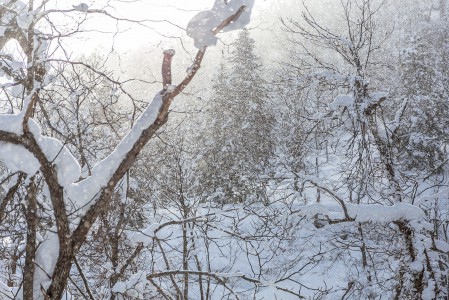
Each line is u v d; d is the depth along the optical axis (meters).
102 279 7.36
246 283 15.02
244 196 20.92
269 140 26.55
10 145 4.40
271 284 6.77
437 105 25.61
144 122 4.54
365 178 9.25
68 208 4.61
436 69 31.81
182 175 12.52
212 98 28.52
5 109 6.29
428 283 9.45
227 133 26.95
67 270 4.42
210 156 25.64
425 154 17.30
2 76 5.34
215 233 16.73
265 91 28.53
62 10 4.82
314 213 8.37
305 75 10.32
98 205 4.51
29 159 4.44
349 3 10.35
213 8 4.11
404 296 9.70
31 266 4.86
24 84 5.21
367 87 10.15
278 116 26.45
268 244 8.22
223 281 6.19
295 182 8.87
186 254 9.80
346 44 10.20
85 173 6.87
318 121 9.98
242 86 28.83
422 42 32.25
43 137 4.50
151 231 6.92
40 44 4.88
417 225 9.09
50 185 4.41
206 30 4.13
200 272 6.27
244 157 25.95
